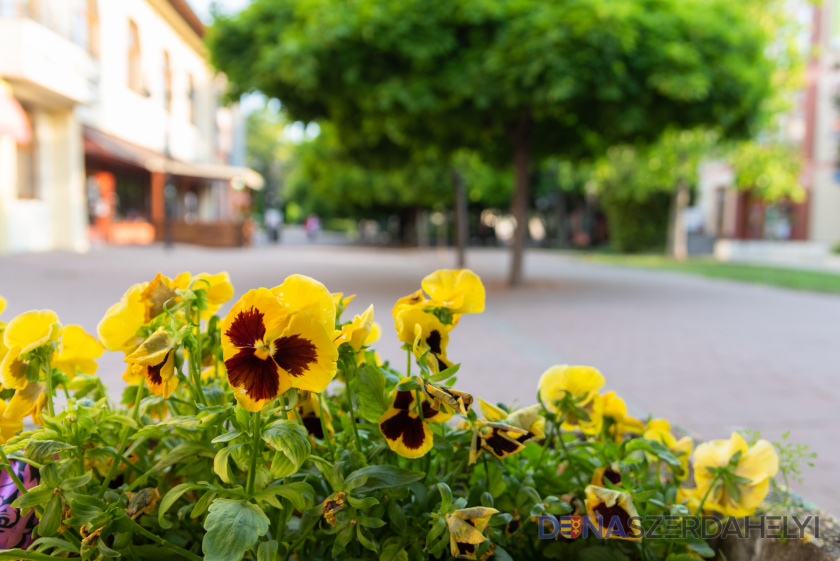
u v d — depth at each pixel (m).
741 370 5.82
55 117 16.23
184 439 1.31
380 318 7.97
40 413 1.25
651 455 1.52
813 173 31.28
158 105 22.08
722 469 1.42
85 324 6.83
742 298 11.70
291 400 1.01
